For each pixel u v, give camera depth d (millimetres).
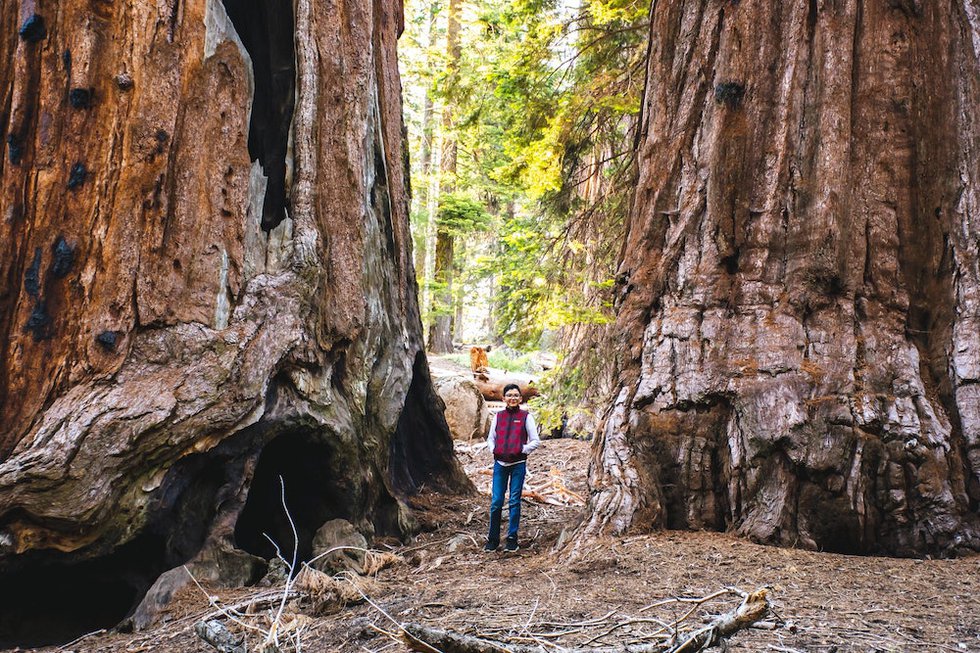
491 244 25703
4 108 6301
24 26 6234
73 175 6266
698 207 7316
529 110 12609
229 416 6215
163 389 6043
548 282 12234
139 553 5820
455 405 16438
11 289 6133
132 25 6508
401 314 9039
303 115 7770
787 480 6168
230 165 6984
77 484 5398
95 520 5430
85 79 6293
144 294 6273
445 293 24297
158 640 4961
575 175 13414
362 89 8328
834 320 6660
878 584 4910
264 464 7098
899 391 6355
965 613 4211
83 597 5867
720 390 6648
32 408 5922
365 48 8445
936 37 7137
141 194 6387
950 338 6543
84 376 5984
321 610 5062
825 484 6059
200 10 6852
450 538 7934
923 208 6984
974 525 5863
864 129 7047
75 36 6336
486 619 4336
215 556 6000
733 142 7254
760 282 6949
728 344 6836
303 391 6902
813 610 4254
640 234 7691
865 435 6113
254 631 4672
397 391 8578
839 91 7043
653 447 6770
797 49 7207
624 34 12438
